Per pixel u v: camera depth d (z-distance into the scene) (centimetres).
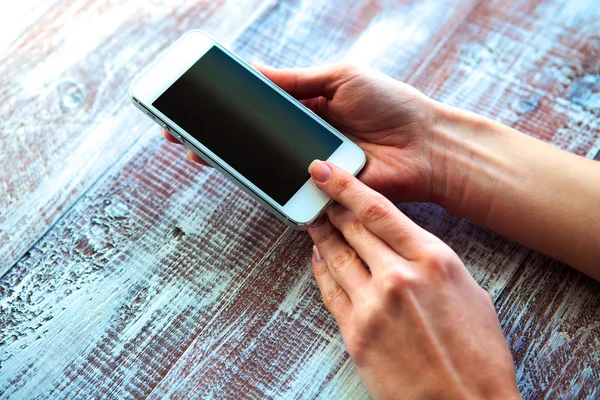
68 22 97
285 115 80
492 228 81
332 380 77
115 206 87
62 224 86
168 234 85
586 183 76
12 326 81
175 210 87
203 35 82
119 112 92
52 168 89
